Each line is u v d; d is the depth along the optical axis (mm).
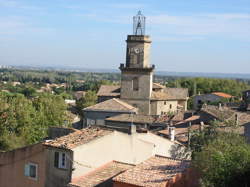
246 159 23094
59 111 64500
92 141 27469
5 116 53938
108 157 28812
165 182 23062
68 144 26922
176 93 93625
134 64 78938
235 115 49562
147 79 78812
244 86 171500
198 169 25266
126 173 24688
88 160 27234
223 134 35844
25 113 54750
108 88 93812
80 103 101125
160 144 34281
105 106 74562
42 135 55531
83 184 25734
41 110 60625
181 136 45656
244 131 41031
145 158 31406
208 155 24688
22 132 53781
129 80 79500
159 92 84688
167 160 27359
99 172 27406
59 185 27047
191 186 25188
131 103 79625
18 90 185125
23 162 29266
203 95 128125
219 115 54281
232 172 22641
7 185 30156
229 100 118312
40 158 28281
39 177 28312
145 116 68562
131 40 78562
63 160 27000
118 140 29547
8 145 50719
